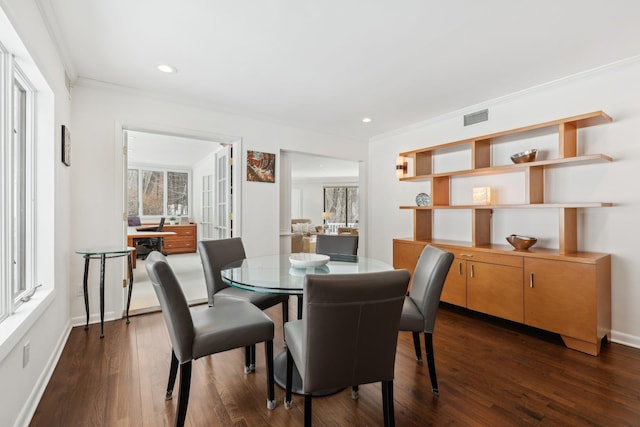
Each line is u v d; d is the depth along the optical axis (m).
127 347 2.44
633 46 2.27
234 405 1.75
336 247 3.24
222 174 4.27
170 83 2.96
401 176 4.08
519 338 2.66
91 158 2.92
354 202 11.45
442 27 2.05
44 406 1.70
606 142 2.61
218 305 2.19
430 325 1.89
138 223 7.84
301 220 10.98
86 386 1.90
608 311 2.55
